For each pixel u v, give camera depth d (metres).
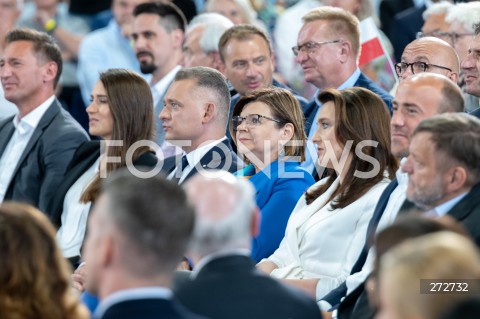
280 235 16.12
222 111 18.08
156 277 8.80
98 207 8.96
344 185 14.97
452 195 12.38
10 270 9.04
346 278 13.91
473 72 17.41
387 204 13.88
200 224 10.17
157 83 24.12
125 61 28.98
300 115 16.98
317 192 15.73
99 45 28.95
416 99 13.80
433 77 13.97
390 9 29.30
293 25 27.19
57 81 21.31
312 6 27.42
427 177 12.20
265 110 16.78
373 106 15.02
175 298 10.23
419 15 26.88
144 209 8.78
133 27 24.41
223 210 10.20
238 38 21.19
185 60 23.55
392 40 27.05
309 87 25.41
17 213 9.28
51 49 21.19
